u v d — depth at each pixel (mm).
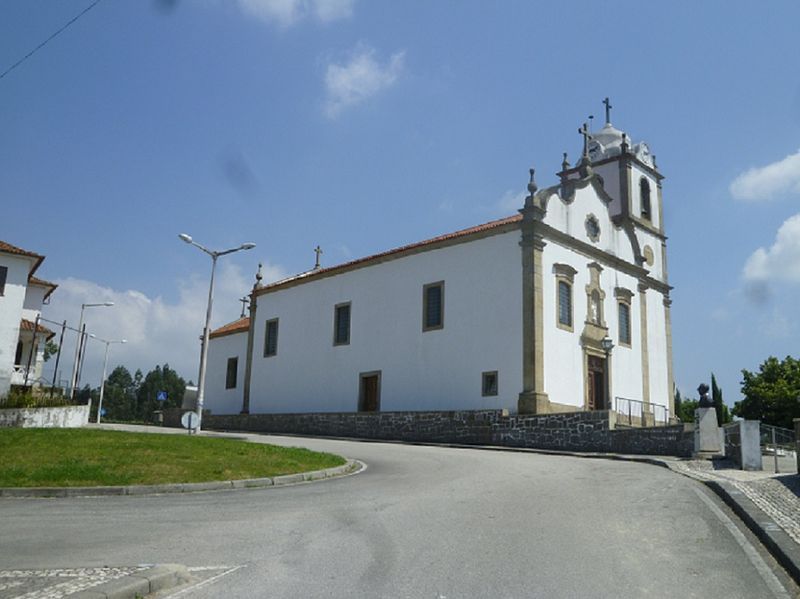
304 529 9312
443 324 31969
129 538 8758
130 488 13016
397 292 34406
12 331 34812
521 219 29906
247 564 7445
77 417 31625
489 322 30188
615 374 33719
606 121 41906
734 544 8617
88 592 5992
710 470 17234
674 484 14062
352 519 10039
